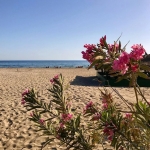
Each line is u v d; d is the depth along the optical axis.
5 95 9.88
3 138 4.70
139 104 1.77
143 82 12.70
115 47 1.57
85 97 8.81
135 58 1.39
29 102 2.63
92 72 31.94
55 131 2.52
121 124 1.94
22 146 4.29
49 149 4.10
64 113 2.59
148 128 1.77
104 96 2.42
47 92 10.37
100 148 3.92
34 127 5.30
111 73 1.51
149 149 1.96
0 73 26.47
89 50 1.60
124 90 10.75
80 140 2.36
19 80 17.12
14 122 5.73
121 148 2.23
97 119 1.99
